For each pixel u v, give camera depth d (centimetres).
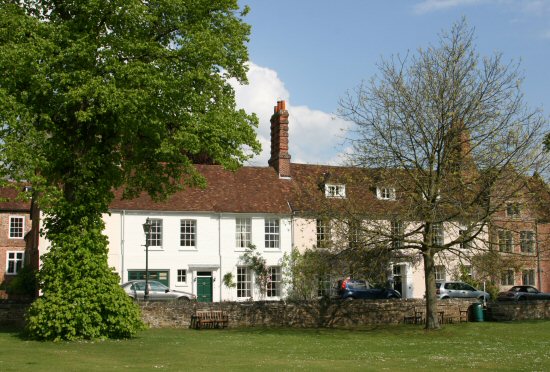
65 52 2112
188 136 2266
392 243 2816
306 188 3019
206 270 4022
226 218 4094
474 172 2650
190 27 2395
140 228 3922
